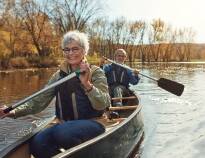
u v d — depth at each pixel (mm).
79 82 3674
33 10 39531
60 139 3402
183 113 7938
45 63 39062
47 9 39906
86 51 3729
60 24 39969
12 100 11547
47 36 40594
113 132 3871
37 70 34375
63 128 3426
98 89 3580
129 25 64312
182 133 5930
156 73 27266
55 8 39812
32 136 3740
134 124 5039
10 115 3678
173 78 21094
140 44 68625
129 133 4668
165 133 5961
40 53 40625
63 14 39969
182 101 10031
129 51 64750
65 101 3715
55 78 3889
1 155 3258
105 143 3676
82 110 3689
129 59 65188
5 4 35719
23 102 3543
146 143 5328
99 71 3715
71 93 3678
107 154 3742
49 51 41219
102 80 3676
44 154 3482
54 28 40469
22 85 17438
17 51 39094
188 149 4941
